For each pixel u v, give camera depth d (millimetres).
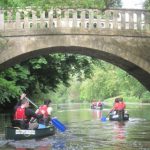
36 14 21516
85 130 22297
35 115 18875
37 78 36062
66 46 23312
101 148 15727
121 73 63312
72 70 37625
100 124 25891
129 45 23922
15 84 31828
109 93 87062
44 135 18828
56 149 15578
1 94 29250
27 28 23047
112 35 23719
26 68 32375
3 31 22875
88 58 36719
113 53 23750
